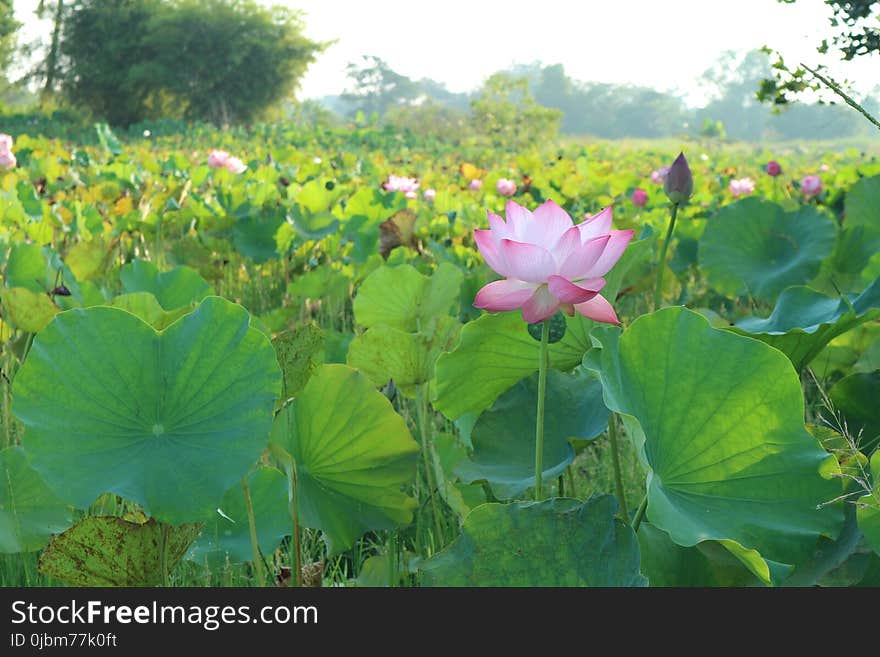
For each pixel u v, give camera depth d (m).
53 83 45.69
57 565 1.43
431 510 2.32
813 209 4.03
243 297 5.29
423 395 2.15
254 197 6.36
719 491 1.49
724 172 16.39
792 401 1.47
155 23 42.88
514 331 1.92
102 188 7.43
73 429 1.43
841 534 1.59
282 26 45.44
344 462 1.74
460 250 5.19
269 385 1.50
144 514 1.67
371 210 6.09
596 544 1.42
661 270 2.67
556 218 1.50
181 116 46.88
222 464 1.42
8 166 5.54
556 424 1.95
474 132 41.28
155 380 1.49
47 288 3.21
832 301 2.31
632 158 22.77
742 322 2.54
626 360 1.61
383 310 2.52
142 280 3.21
